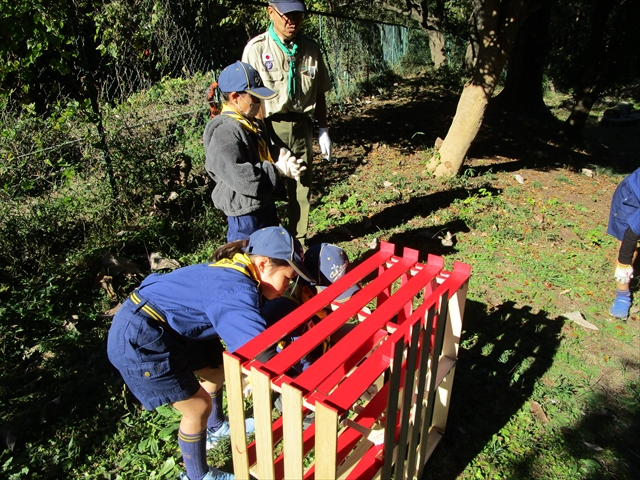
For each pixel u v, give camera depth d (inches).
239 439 74.1
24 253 175.0
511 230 220.5
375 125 383.2
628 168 375.2
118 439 112.7
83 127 214.8
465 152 282.8
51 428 114.8
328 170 289.1
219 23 410.3
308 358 105.6
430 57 781.9
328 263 109.3
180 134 243.8
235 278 80.0
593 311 171.2
